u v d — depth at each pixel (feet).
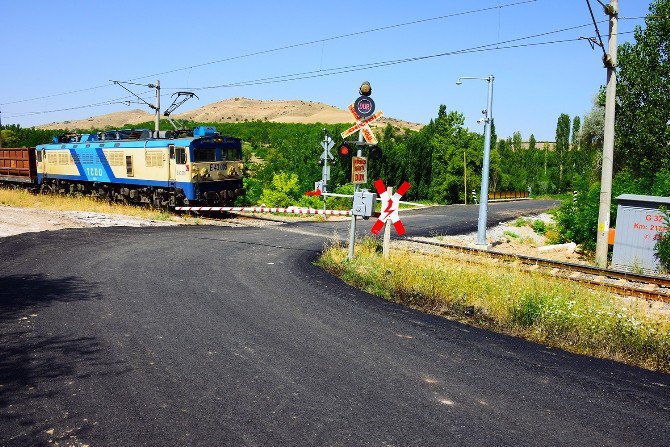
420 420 13.65
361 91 35.19
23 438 11.97
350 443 12.32
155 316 21.59
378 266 32.71
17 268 29.68
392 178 135.85
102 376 15.53
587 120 90.12
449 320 23.44
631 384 16.76
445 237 59.16
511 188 200.54
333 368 16.99
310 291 27.43
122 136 78.23
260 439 12.35
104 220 55.26
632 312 25.66
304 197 84.89
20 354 16.94
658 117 65.41
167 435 12.36
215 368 16.52
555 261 41.16
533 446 12.57
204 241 43.96
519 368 17.76
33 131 231.50
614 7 43.50
